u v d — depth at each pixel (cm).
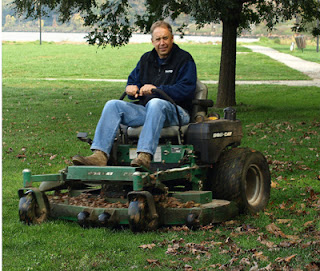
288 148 988
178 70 564
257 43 6769
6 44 5584
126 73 3064
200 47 5231
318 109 1631
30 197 508
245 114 1510
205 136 533
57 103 1833
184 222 484
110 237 468
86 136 540
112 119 514
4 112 1589
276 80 2708
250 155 562
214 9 1264
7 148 1002
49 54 4219
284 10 1678
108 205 502
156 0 1440
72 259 416
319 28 1759
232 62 1673
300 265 391
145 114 529
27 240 460
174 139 551
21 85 2438
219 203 516
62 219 524
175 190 568
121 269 395
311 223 506
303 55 4459
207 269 390
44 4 1520
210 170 560
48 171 813
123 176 473
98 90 2267
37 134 1183
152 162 536
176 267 396
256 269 385
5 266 404
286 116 1463
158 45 564
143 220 462
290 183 715
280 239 460
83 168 482
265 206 581
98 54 4238
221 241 455
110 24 1602
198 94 580
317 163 855
